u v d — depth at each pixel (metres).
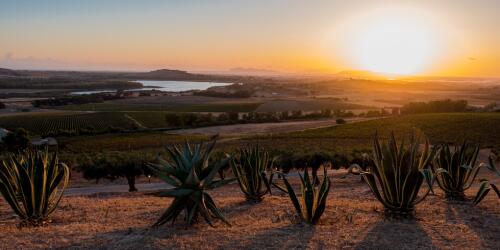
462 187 9.07
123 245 5.74
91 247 5.70
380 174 7.30
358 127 85.94
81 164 29.52
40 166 7.64
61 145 71.19
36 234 6.48
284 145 59.03
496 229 6.38
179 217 7.69
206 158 6.94
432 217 7.30
